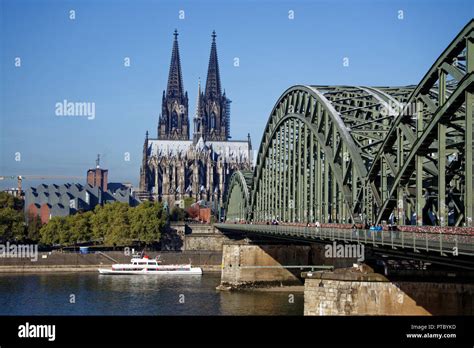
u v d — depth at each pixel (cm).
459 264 6272
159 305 13512
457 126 7050
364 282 8756
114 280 19088
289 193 13900
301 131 13000
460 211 7444
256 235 17150
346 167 10481
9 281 18462
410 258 7281
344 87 11962
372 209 9031
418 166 7469
